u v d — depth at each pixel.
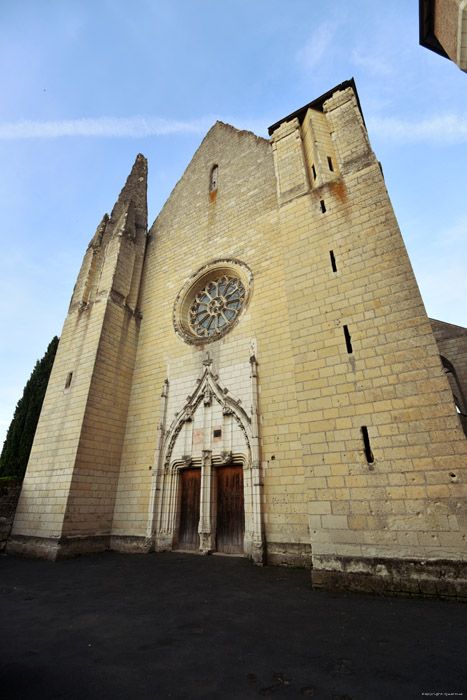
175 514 14.43
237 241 18.20
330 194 12.91
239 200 19.33
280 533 11.49
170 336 18.27
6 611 6.86
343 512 8.76
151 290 20.81
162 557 12.78
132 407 17.75
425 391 8.84
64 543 13.37
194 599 7.55
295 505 11.59
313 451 9.68
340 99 14.75
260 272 16.36
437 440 8.31
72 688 3.95
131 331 19.42
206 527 13.24
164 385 16.88
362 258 11.19
